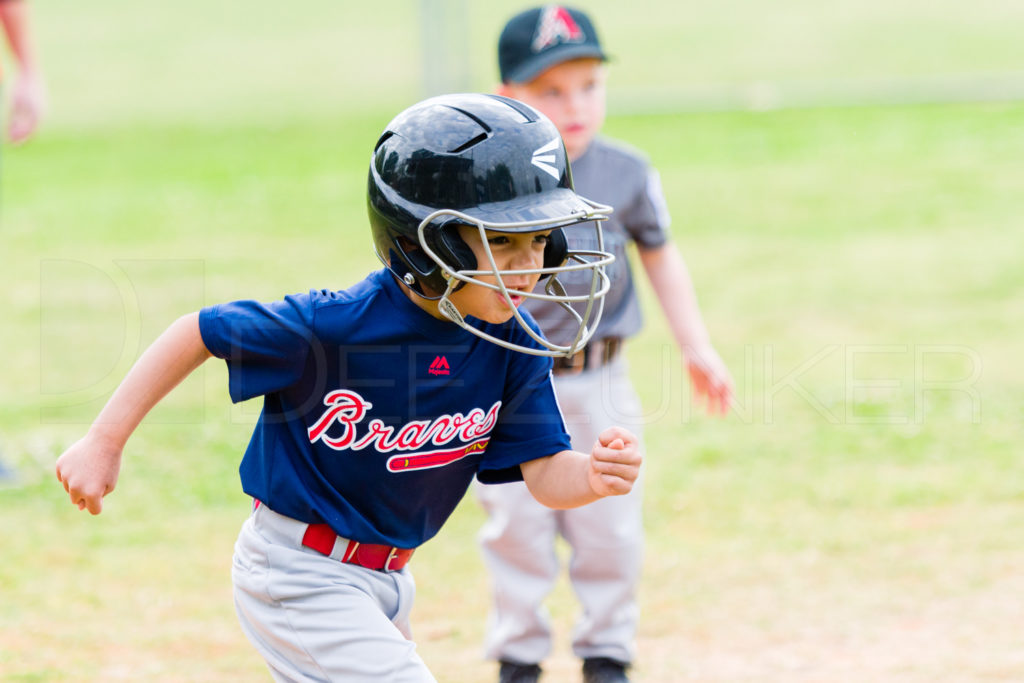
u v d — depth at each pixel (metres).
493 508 12.23
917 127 46.69
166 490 18.09
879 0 71.56
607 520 12.04
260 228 35.00
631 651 12.43
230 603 14.60
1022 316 26.05
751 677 12.57
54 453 19.17
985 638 13.30
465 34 52.22
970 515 16.88
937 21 65.81
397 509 8.98
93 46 72.50
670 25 69.00
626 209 12.81
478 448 9.09
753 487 18.12
